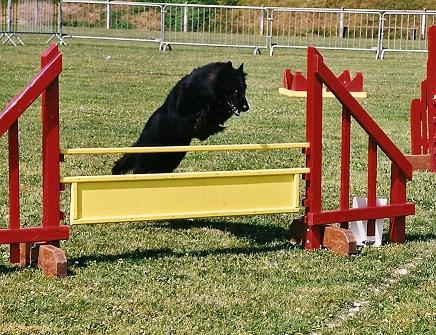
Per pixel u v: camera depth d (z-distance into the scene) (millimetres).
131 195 6477
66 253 6875
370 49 28703
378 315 5609
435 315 5617
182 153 8727
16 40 29219
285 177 7004
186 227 8016
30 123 13430
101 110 15117
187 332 5203
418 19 35938
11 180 6227
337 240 7074
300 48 31062
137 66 22484
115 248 7117
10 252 6492
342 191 7230
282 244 7395
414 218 8453
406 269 6770
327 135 13328
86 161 10797
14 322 5293
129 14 36562
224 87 8523
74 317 5402
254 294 5949
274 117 15008
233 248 7223
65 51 26141
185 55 26531
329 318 5566
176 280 6219
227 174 6750
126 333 5160
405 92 19156
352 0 39688
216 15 35094
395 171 7473
